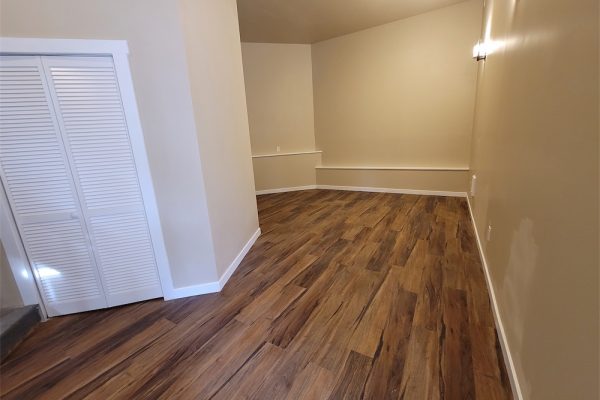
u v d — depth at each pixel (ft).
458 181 14.57
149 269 6.95
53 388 4.73
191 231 6.92
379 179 16.80
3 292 6.15
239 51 9.16
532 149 4.06
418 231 10.43
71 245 6.39
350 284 7.29
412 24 14.05
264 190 18.63
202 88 6.74
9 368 5.17
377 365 4.79
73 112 5.79
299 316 6.17
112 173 6.27
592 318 2.27
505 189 5.56
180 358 5.20
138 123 6.07
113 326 6.18
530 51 4.34
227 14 8.20
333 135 17.99
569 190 2.83
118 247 6.66
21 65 5.40
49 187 6.02
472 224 10.46
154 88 6.01
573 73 2.86
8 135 5.64
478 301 6.32
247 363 5.00
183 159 6.51
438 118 14.53
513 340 4.39
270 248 9.77
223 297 7.06
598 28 2.37
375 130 16.47
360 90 16.38
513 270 4.66
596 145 2.34
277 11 12.51
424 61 14.21
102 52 5.61
